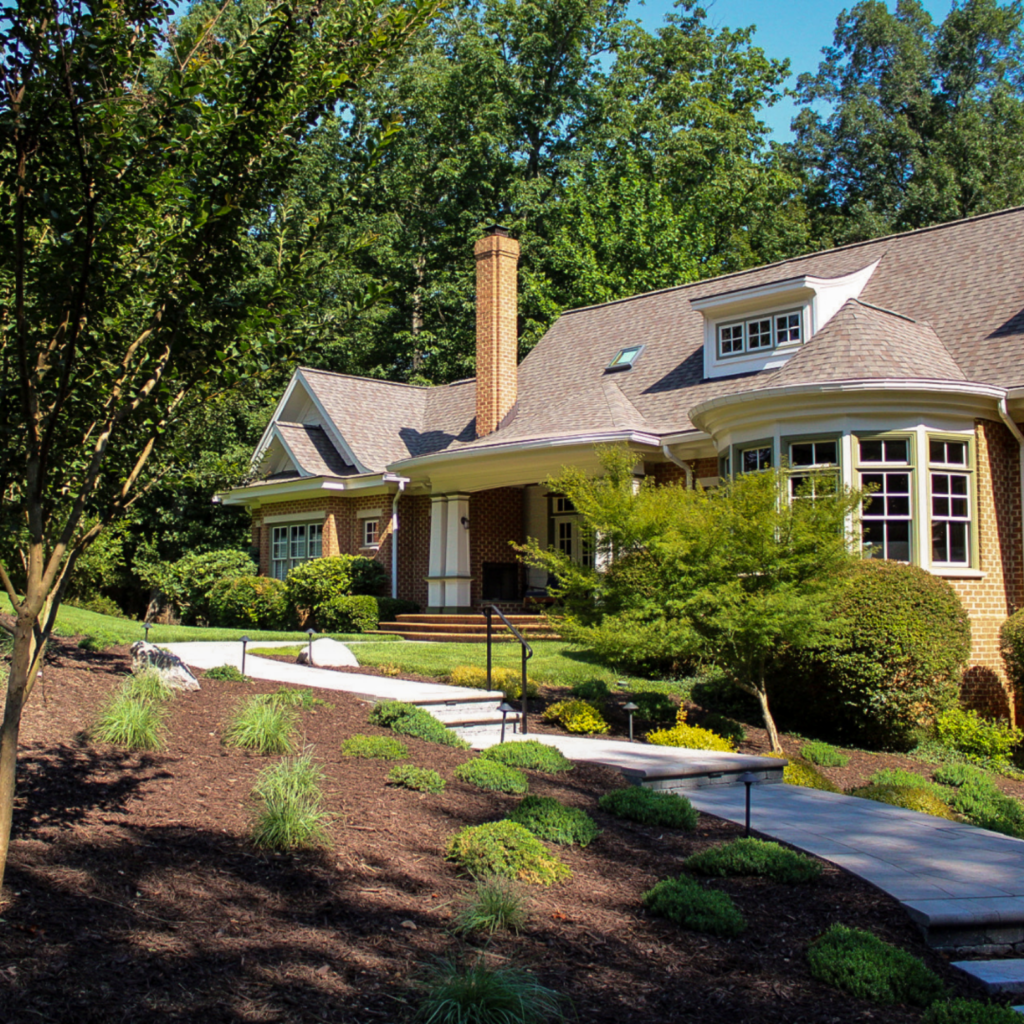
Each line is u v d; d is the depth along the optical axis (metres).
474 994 3.74
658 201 31.33
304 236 4.74
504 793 7.04
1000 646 13.02
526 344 30.19
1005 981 4.68
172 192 3.88
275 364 4.45
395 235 33.44
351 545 22.47
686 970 4.52
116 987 3.57
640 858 6.09
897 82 42.94
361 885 4.96
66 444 4.07
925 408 12.92
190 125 3.96
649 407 17.72
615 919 5.03
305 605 21.02
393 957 4.18
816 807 7.81
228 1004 3.57
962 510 13.27
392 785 6.79
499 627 17.47
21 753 6.46
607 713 11.33
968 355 14.38
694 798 8.07
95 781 6.07
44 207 3.64
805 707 12.15
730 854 5.90
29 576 3.72
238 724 7.54
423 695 10.53
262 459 10.23
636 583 10.72
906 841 6.76
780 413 13.30
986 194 38.78
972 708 12.92
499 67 33.69
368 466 21.88
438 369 33.03
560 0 34.69
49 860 4.66
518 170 34.97
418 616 19.12
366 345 29.98
